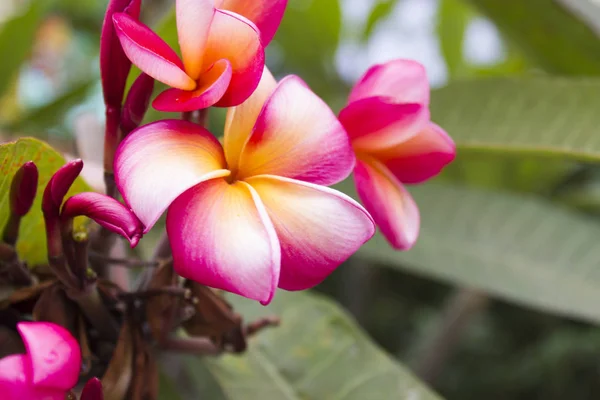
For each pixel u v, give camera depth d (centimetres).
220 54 39
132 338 43
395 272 190
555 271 69
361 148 44
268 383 56
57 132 99
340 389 55
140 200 36
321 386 55
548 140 61
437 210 74
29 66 130
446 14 121
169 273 43
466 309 110
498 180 106
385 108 42
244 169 39
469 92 65
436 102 66
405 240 44
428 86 44
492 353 174
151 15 82
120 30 38
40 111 94
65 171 39
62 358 37
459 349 174
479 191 76
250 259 36
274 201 38
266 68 41
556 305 66
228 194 38
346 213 38
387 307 186
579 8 71
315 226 38
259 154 39
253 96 40
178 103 38
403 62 44
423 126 42
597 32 72
